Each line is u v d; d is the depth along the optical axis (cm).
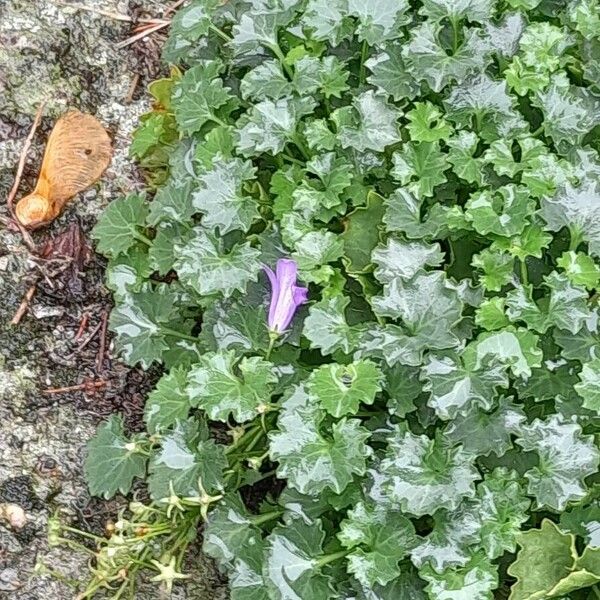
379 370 26
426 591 25
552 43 29
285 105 29
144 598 30
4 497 30
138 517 28
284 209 29
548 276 26
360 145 28
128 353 29
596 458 25
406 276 27
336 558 25
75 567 30
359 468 25
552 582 25
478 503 25
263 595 26
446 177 29
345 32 29
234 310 28
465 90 29
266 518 27
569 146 29
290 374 28
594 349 26
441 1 29
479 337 26
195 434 27
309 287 29
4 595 29
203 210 28
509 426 25
